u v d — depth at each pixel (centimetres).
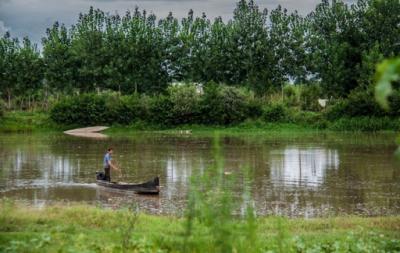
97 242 4884
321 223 6962
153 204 9369
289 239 4834
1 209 7169
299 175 12838
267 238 5259
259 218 7150
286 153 17675
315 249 4766
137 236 5184
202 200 2261
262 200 9700
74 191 10719
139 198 9950
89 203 9438
